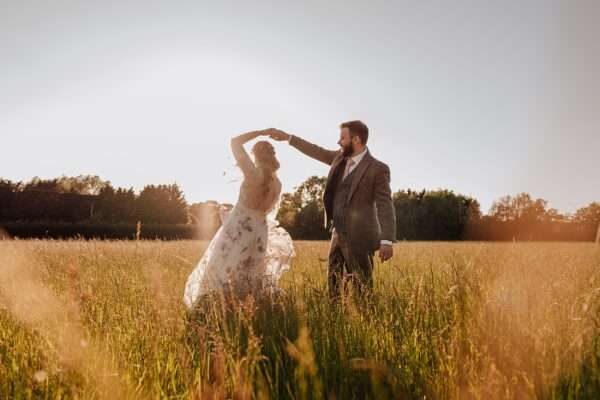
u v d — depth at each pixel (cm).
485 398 169
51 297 307
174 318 271
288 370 206
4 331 260
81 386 191
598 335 211
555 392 171
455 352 206
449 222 6438
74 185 6556
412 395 190
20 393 183
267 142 470
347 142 466
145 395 193
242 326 267
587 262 355
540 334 206
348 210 454
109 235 4284
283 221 6419
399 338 251
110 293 374
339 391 188
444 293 300
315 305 296
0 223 4038
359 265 445
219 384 203
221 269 432
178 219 6050
